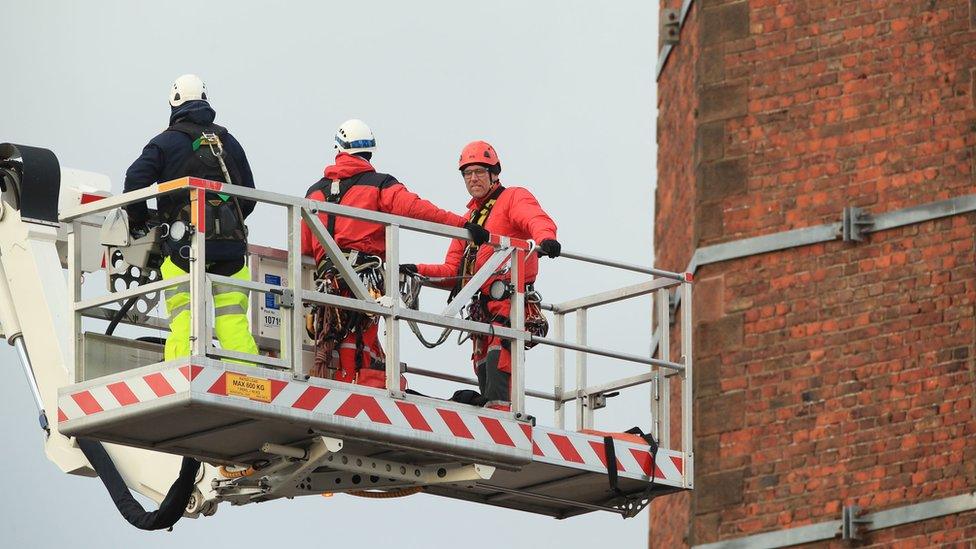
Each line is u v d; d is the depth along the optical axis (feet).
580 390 131.75
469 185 123.54
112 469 125.39
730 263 152.76
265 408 108.88
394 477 117.60
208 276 109.40
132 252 113.39
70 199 132.46
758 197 152.35
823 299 148.87
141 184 113.70
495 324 119.24
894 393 145.18
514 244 118.73
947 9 147.95
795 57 152.66
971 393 142.61
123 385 109.09
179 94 115.96
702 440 151.43
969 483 141.08
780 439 148.56
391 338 114.11
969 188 145.18
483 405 117.70
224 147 115.44
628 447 124.06
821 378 147.95
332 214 116.98
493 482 125.18
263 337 121.80
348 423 111.55
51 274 131.75
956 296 144.36
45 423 129.29
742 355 151.02
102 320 117.70
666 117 171.22
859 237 147.95
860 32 150.61
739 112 153.99
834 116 150.61
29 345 131.03
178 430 112.37
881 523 143.23
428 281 121.19
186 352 110.93
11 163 132.77
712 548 149.38
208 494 125.39
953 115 146.61
